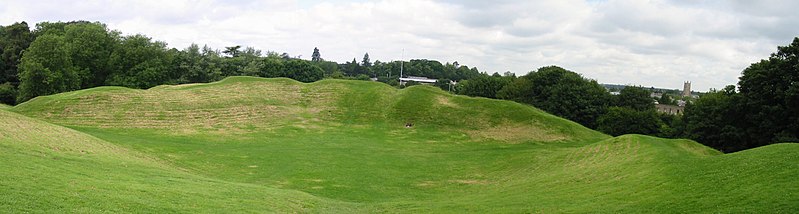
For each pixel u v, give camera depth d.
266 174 36.72
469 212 23.77
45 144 29.86
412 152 50.28
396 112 69.12
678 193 22.61
